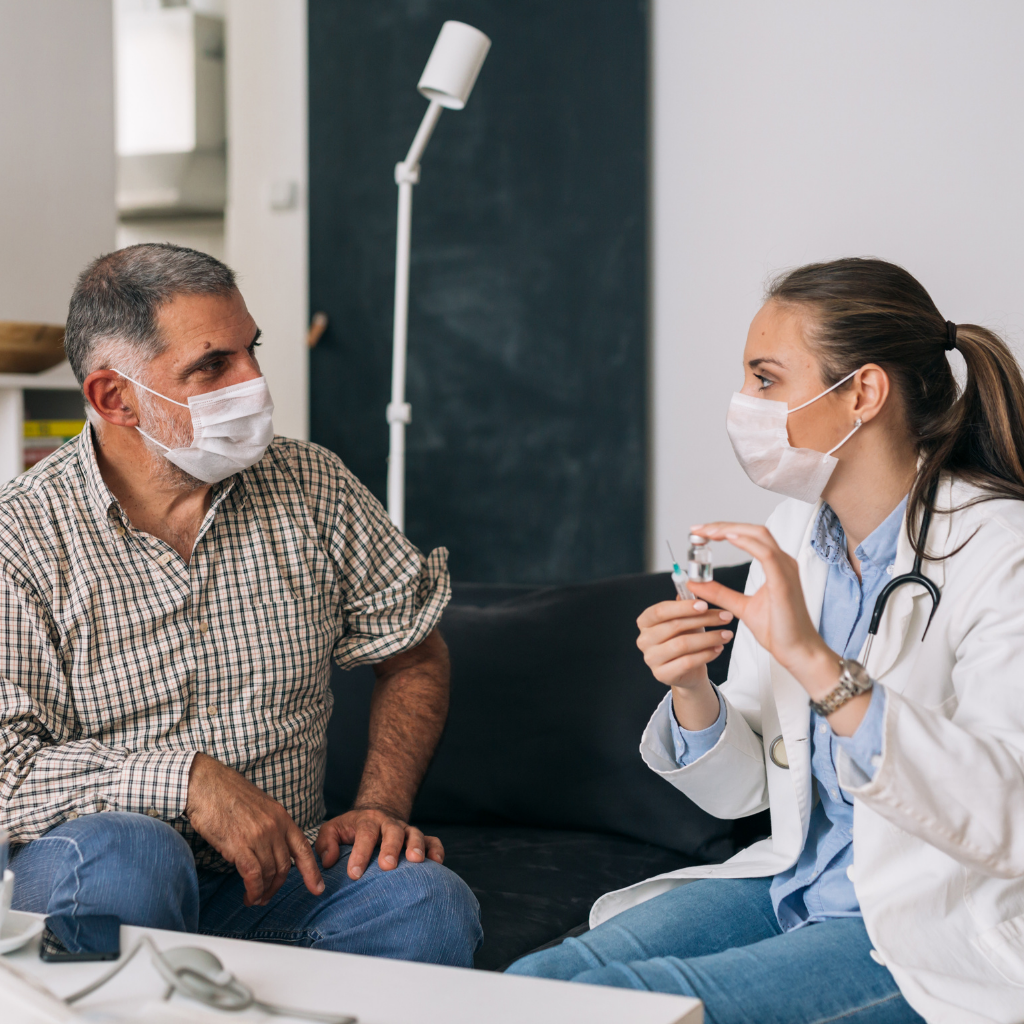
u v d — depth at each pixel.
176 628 1.42
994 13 2.33
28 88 2.58
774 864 1.33
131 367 1.37
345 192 3.05
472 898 1.36
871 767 1.01
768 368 1.24
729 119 2.61
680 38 2.66
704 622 1.20
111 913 1.11
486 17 2.84
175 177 3.29
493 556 2.89
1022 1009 1.05
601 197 2.73
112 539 1.41
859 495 1.27
